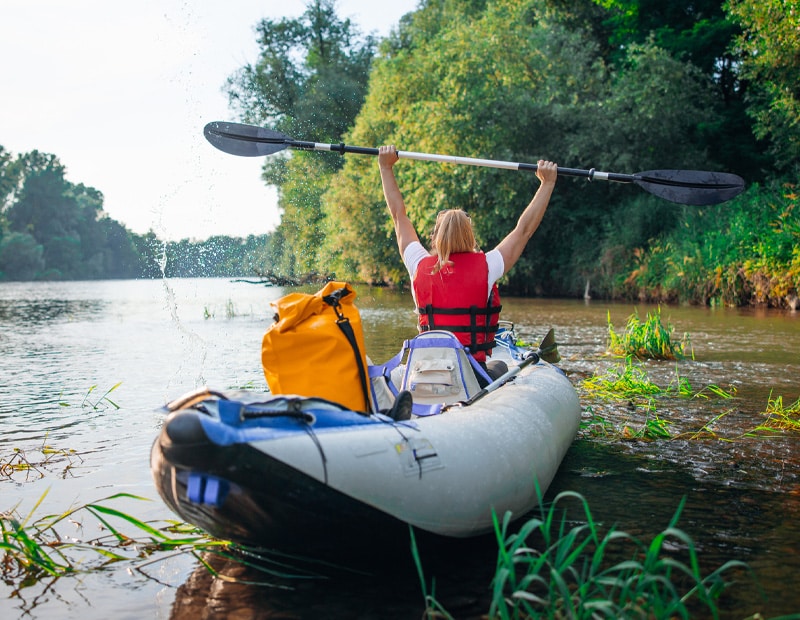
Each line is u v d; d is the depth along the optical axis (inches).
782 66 545.3
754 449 153.6
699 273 587.5
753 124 679.1
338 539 88.8
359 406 112.1
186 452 79.9
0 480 138.3
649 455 149.7
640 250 665.6
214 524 90.0
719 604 85.7
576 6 927.7
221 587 92.7
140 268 3752.5
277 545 91.2
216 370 270.8
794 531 107.9
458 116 717.3
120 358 314.5
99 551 105.1
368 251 917.8
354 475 85.3
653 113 684.7
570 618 75.6
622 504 120.0
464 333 136.6
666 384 228.8
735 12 563.2
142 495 130.0
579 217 759.1
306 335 109.5
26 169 3521.2
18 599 90.4
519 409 117.4
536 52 761.6
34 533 111.7
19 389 238.1
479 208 750.5
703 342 332.5
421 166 754.2
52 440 168.6
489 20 767.1
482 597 88.3
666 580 76.2
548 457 116.0
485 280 136.4
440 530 93.3
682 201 181.5
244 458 80.5
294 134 1131.9
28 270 3255.4
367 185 902.4
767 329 388.2
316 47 1248.2
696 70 714.8
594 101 746.8
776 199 591.8
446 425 100.0
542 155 733.9
